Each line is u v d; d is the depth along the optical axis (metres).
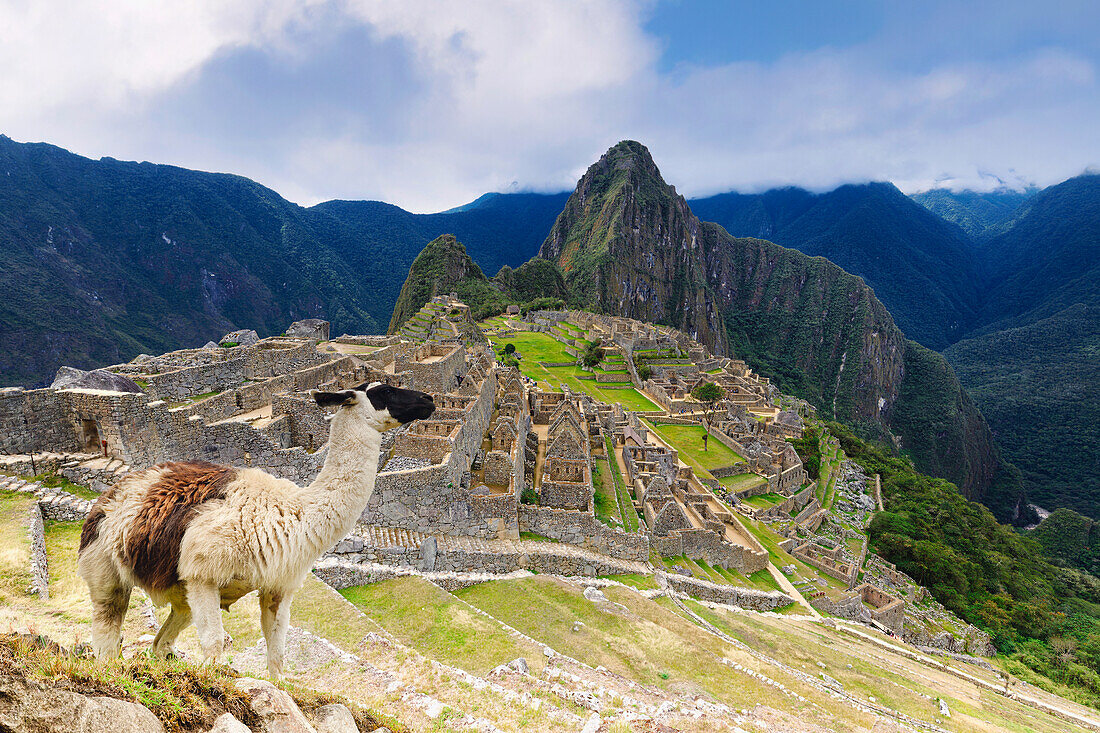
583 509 28.91
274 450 22.34
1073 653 48.44
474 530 23.86
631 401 85.88
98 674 3.92
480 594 20.14
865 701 20.17
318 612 14.79
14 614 9.53
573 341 114.06
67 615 10.00
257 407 25.86
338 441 6.26
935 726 19.31
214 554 5.33
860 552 58.25
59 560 12.48
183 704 4.18
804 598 36.72
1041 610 55.44
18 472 15.54
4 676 3.28
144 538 5.45
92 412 16.75
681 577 27.83
